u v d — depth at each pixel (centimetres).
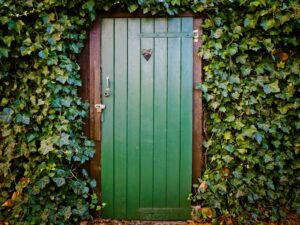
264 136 318
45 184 300
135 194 335
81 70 332
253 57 319
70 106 320
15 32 298
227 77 319
